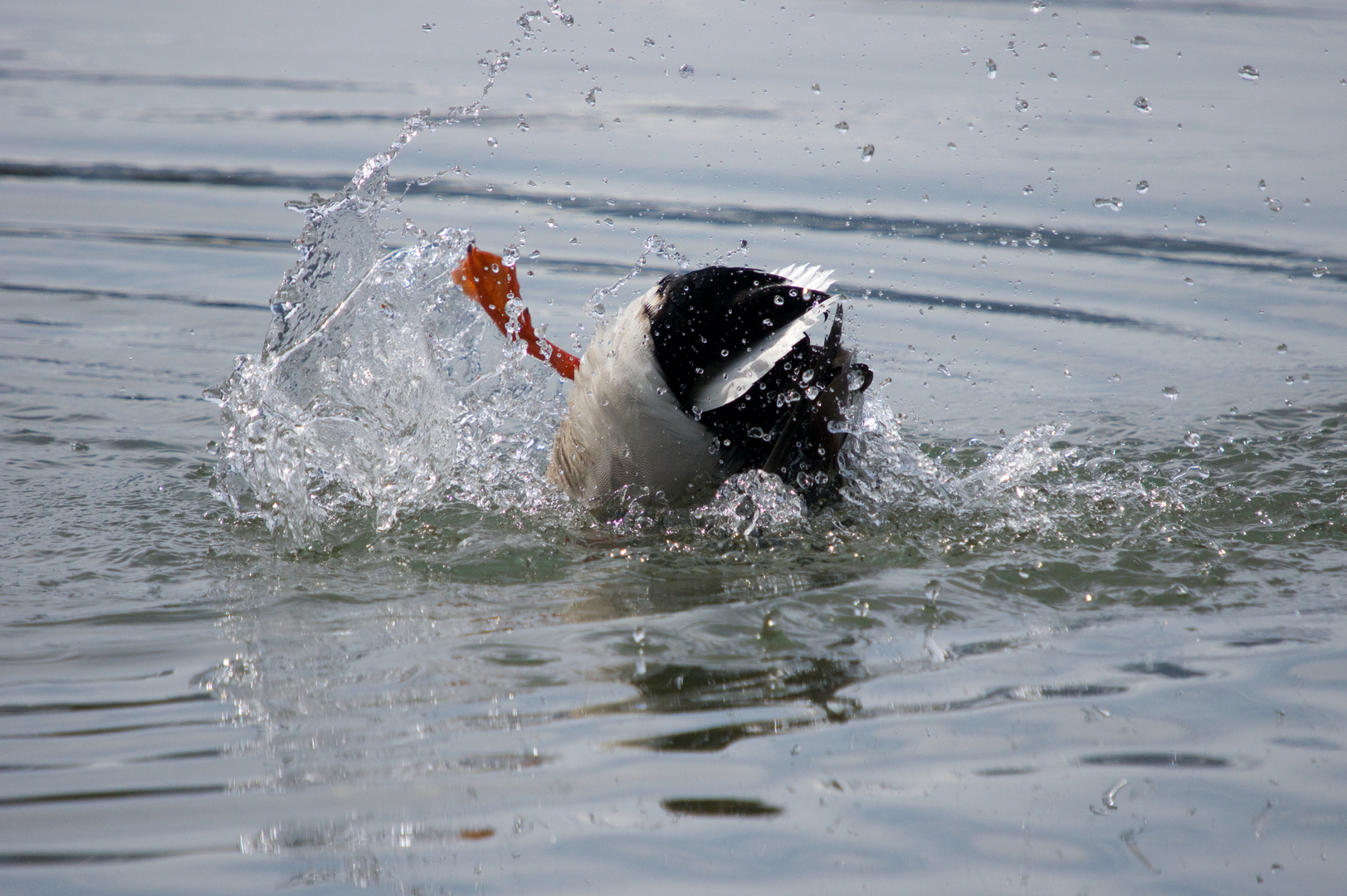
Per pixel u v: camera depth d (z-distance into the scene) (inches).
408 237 794.8
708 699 277.1
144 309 730.8
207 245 856.3
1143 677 286.7
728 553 393.7
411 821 225.6
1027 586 354.6
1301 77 1327.5
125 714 272.8
